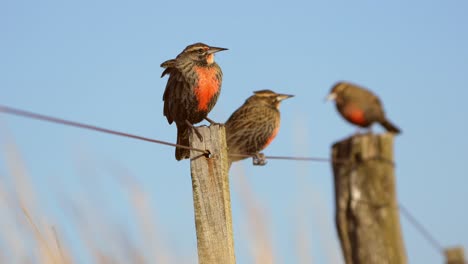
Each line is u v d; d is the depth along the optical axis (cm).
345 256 733
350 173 734
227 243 997
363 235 720
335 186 748
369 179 725
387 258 711
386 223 718
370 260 714
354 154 734
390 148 734
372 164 727
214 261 996
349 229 731
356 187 729
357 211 725
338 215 739
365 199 724
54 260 927
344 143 745
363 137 733
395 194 731
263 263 926
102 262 931
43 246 929
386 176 727
